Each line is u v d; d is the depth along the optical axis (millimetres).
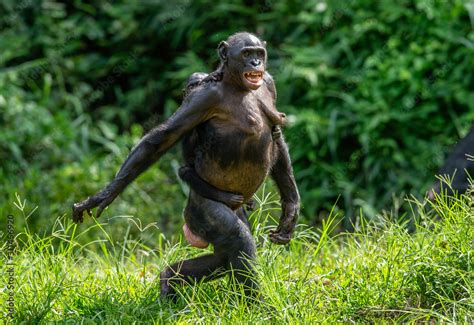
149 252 24188
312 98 35906
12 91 37188
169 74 39188
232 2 38719
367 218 32844
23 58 40844
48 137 35750
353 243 21422
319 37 37094
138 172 16828
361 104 34469
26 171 34438
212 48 39500
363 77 35219
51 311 17719
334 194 34031
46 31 40438
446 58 34344
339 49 36031
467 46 33875
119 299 18203
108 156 35781
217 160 16953
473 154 25375
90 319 16984
